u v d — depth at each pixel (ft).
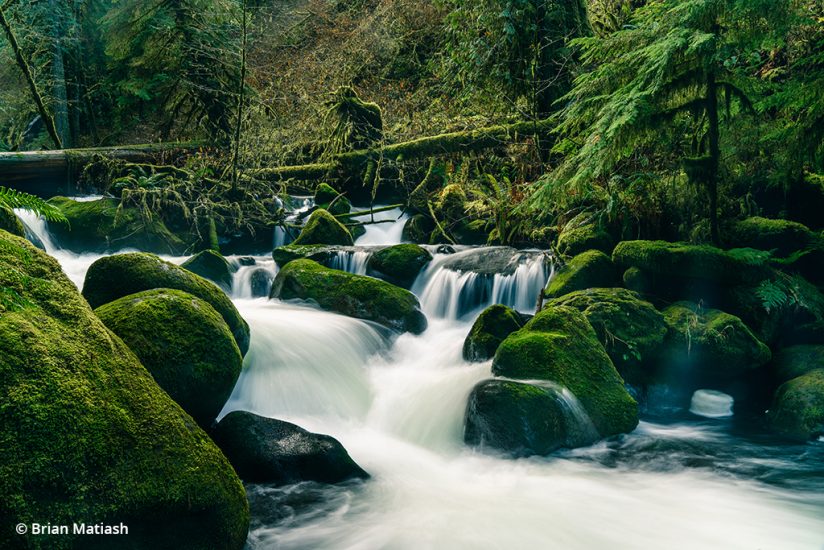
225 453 13.57
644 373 19.19
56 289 10.74
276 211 36.40
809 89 20.58
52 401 8.98
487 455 15.39
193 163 38.70
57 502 8.44
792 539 11.71
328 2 57.62
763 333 19.94
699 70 21.53
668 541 11.62
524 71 33.94
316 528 12.02
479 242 32.12
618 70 22.54
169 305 14.07
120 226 32.19
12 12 47.96
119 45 45.78
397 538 11.68
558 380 16.43
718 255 20.47
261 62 52.47
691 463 15.20
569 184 23.08
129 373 10.41
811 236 21.88
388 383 19.44
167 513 9.31
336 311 23.13
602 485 14.05
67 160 36.65
